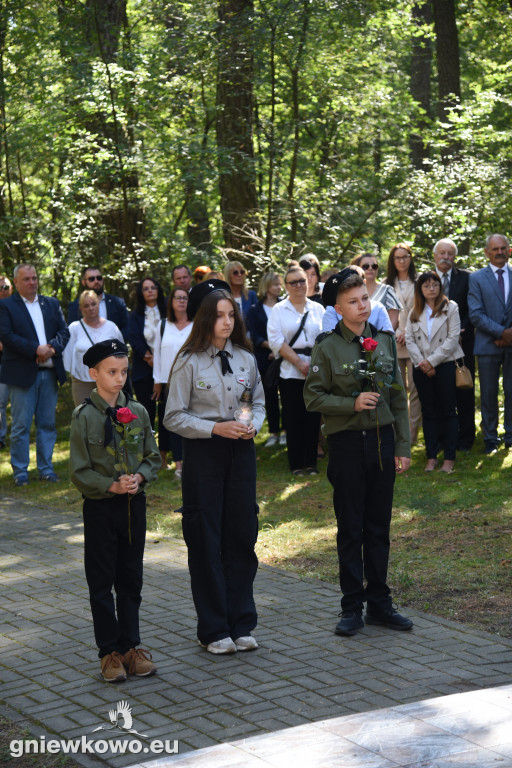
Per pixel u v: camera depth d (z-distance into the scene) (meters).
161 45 13.07
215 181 13.41
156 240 13.96
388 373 4.99
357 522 5.00
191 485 4.74
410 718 3.53
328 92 13.59
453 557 6.37
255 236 13.17
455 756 3.15
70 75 13.00
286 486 8.97
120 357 4.40
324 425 5.07
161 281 14.35
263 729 3.78
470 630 4.93
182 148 12.82
